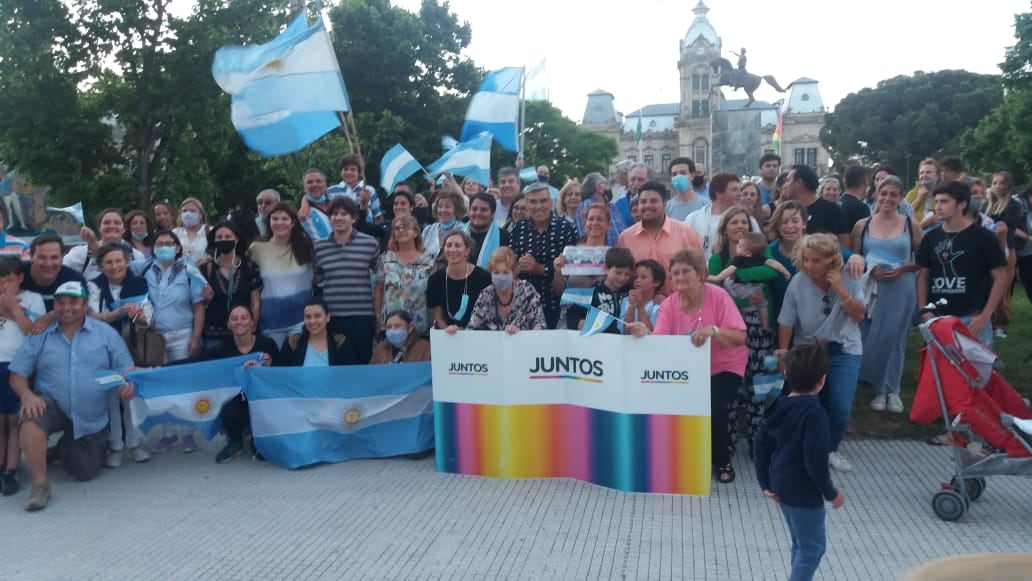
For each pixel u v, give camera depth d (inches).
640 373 205.2
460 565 165.8
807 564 138.5
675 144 3954.2
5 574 166.2
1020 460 177.6
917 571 79.0
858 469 220.2
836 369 215.6
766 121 3681.1
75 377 221.9
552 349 216.2
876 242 258.4
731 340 202.7
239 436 246.2
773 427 140.5
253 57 308.7
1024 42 1312.7
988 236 230.8
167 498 210.2
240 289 260.2
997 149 1419.8
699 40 3612.2
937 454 230.8
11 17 832.3
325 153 830.5
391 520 190.7
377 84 1259.2
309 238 266.1
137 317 253.6
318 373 235.6
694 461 202.7
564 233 261.6
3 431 225.6
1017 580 75.7
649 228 243.3
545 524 186.9
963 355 184.2
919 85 2262.6
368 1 1264.8
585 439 215.0
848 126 2356.1
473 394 221.8
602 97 4109.3
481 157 357.1
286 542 179.0
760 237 225.0
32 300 235.6
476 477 221.8
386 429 241.0
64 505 207.3
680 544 173.9
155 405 233.1
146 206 919.0
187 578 162.6
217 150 949.2
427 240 312.2
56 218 842.8
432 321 258.2
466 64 1373.0
